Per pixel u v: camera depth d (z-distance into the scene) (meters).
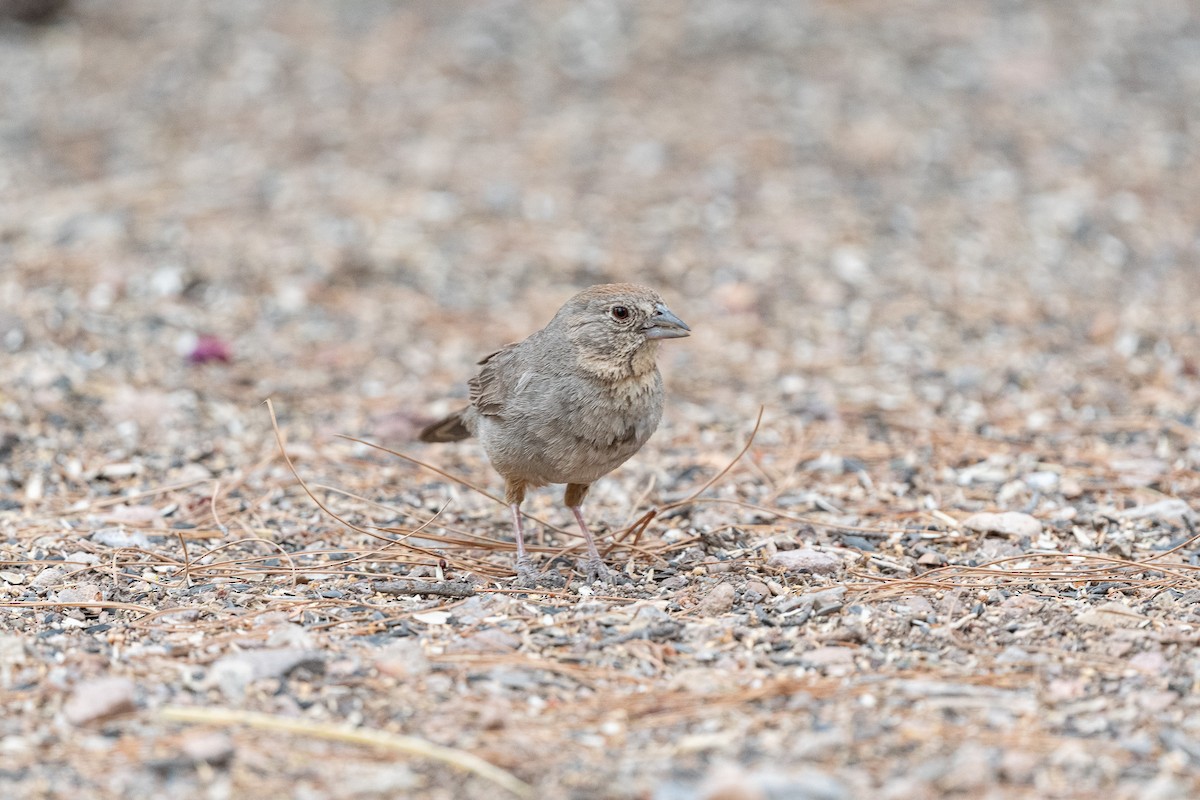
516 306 18.06
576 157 22.83
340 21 28.75
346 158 22.72
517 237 20.03
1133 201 21.59
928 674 8.39
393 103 25.00
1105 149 23.48
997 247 19.94
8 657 8.52
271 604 9.66
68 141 23.78
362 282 18.48
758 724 7.68
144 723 7.68
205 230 19.69
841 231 20.30
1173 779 7.02
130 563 10.55
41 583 10.05
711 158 22.80
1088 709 7.84
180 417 14.28
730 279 18.91
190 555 10.85
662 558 10.95
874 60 26.72
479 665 8.56
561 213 20.83
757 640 9.04
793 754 7.30
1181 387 15.30
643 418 10.46
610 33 27.97
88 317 16.67
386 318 17.52
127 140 23.73
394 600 9.83
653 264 19.33
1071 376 15.75
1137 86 26.08
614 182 21.94
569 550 11.16
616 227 20.44
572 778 7.10
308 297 17.83
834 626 9.26
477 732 7.65
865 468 13.09
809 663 8.63
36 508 11.93
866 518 11.73
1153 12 29.44
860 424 14.46
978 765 6.99
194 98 25.45
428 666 8.52
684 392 15.61
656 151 23.00
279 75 26.25
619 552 11.12
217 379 15.47
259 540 11.13
